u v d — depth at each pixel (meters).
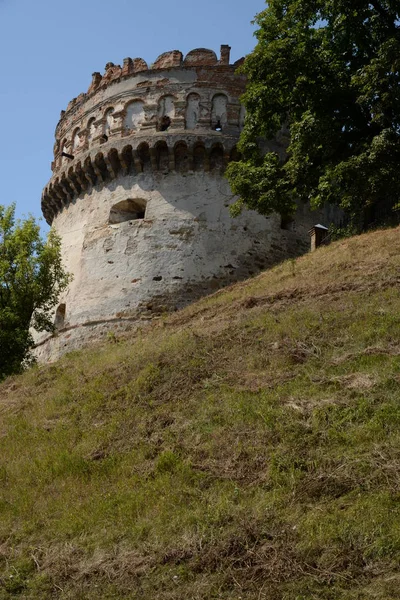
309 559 7.29
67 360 20.19
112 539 8.73
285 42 23.02
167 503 9.07
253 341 14.05
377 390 10.25
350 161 20.84
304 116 22.42
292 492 8.48
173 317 21.05
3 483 11.43
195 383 12.98
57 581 8.23
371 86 21.20
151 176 27.06
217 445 10.17
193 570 7.69
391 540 7.18
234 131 27.25
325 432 9.49
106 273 26.02
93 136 29.02
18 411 15.64
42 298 24.33
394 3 23.67
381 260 17.42
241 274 25.73
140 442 11.28
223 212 26.45
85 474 10.84
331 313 14.17
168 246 25.80
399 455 8.55
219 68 28.16
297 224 27.62
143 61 29.02
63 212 30.02
